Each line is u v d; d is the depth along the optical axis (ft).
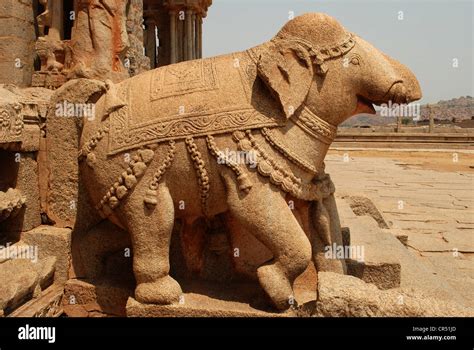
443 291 9.80
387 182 32.86
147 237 7.95
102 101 8.57
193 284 8.99
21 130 8.82
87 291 8.95
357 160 53.11
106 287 8.89
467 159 54.65
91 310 8.95
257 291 8.67
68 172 9.32
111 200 8.11
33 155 9.50
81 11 13.23
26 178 9.22
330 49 7.83
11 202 8.54
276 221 7.62
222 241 9.25
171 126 7.81
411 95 8.22
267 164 7.67
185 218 8.66
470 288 11.77
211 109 7.78
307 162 7.98
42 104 9.61
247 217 7.66
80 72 12.98
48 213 9.57
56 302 8.75
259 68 7.66
